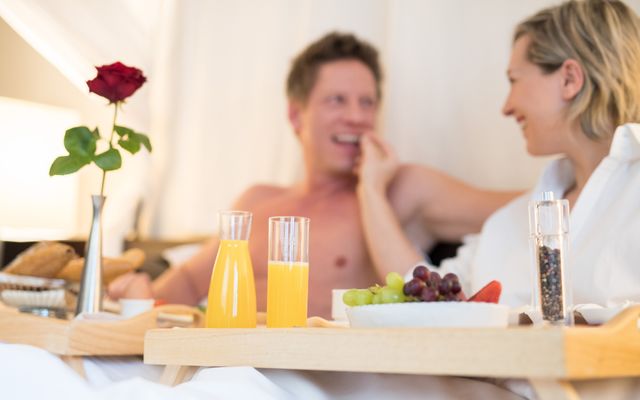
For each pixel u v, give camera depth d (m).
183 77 3.34
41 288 1.84
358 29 3.03
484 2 2.80
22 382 1.16
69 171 1.69
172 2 3.32
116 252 3.18
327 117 2.71
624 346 0.99
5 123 3.17
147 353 1.31
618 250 1.61
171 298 2.78
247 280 1.41
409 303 1.05
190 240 3.14
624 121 1.80
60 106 3.54
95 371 1.51
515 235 2.00
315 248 2.58
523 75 1.95
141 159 3.29
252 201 2.84
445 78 2.86
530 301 1.86
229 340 1.20
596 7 1.87
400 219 2.56
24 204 3.17
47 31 2.88
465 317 1.03
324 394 1.23
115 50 3.05
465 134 2.82
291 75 2.83
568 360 0.89
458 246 2.54
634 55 1.81
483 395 1.18
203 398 1.05
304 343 1.09
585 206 1.71
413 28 2.90
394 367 1.00
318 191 2.72
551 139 1.92
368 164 2.49
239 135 3.25
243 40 3.26
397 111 2.92
